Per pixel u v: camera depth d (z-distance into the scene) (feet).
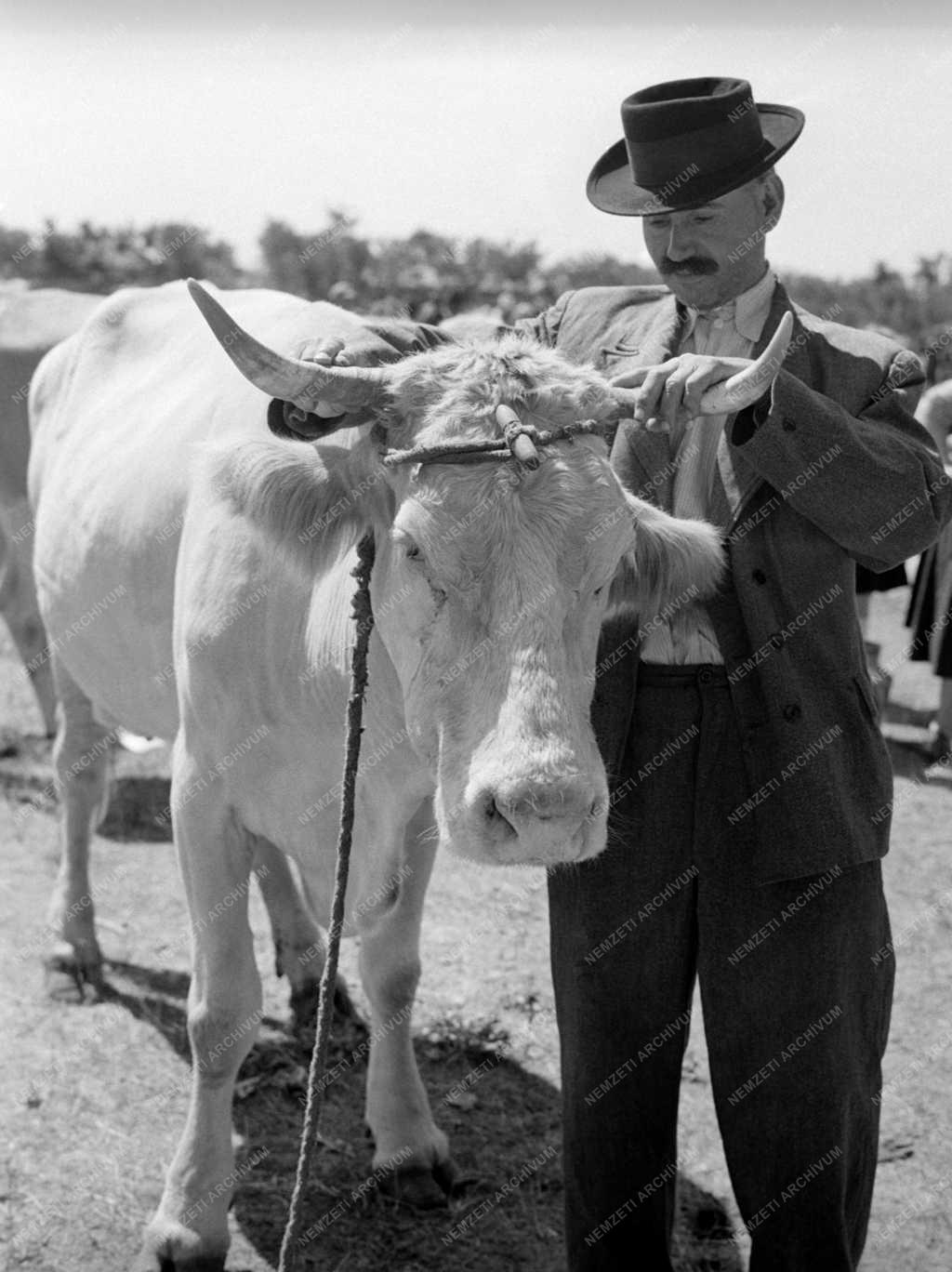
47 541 13.64
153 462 11.70
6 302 20.65
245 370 7.57
